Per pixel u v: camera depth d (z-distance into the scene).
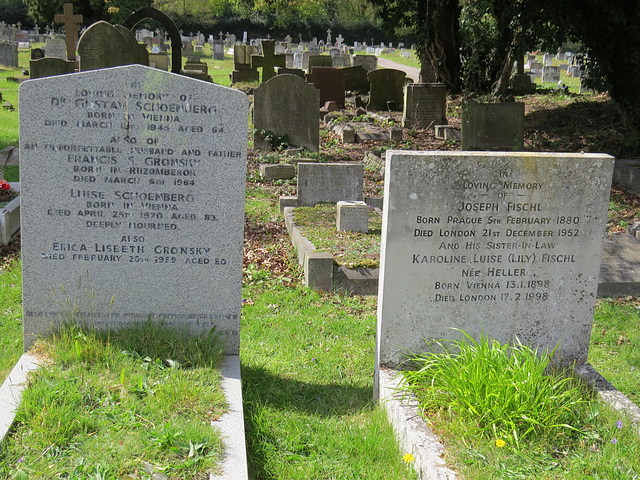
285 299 3.62
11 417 2.12
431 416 2.33
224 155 2.60
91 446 2.04
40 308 2.65
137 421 2.17
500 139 7.68
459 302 2.66
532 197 2.61
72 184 2.58
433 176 2.55
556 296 2.71
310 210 4.91
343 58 20.25
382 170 6.59
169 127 2.56
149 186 2.60
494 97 11.12
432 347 2.68
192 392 2.29
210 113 2.57
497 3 9.97
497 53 10.88
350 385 2.78
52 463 1.97
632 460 2.15
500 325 2.71
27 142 2.54
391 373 2.62
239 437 2.15
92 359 2.44
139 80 2.52
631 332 3.43
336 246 4.11
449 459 2.12
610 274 3.99
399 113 10.63
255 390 2.64
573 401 2.40
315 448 2.35
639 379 2.94
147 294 2.68
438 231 2.59
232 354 2.73
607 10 7.32
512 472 2.09
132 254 2.65
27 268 2.62
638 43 7.39
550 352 2.75
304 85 7.33
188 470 1.99
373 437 2.36
